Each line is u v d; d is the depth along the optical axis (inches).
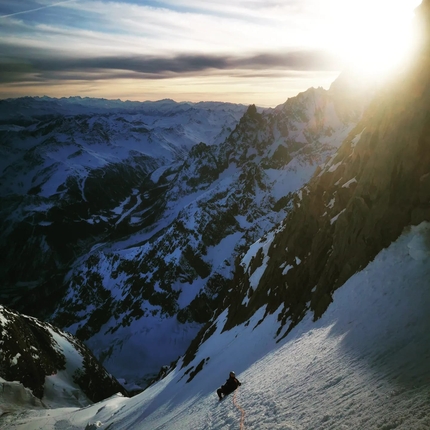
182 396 1680.6
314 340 960.9
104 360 7672.2
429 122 1065.5
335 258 1253.1
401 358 608.1
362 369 645.9
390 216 1055.0
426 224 938.1
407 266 893.8
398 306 788.0
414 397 486.3
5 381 3284.9
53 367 3922.2
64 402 3550.7
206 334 2849.4
